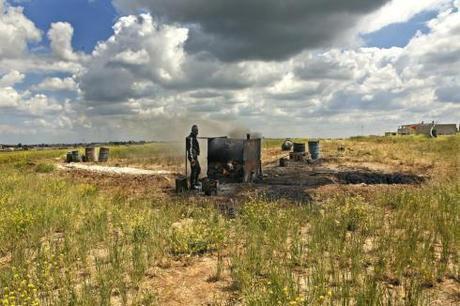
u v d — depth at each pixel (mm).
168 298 6250
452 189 13797
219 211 12398
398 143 44781
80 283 6895
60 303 5809
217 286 6703
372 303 5375
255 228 9766
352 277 6457
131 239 9375
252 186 17125
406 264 6977
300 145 27656
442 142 43344
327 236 8812
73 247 8727
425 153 32719
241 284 6465
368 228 9492
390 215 11328
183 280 7016
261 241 8820
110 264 7758
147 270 7527
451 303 5680
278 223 10234
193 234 8969
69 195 15016
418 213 10773
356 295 5625
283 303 5348
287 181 19281
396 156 29516
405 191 13914
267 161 27953
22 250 8539
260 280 6555
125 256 8016
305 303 5379
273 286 5906
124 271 7469
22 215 10703
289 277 6383
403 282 6477
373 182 19688
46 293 6441
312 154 28047
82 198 14805
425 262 7020
